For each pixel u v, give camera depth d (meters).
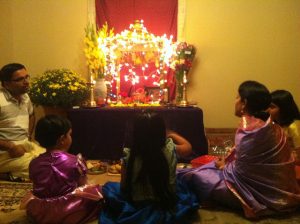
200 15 4.00
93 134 3.47
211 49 4.05
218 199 2.29
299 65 4.05
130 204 2.01
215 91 4.11
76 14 4.06
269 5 3.97
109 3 4.04
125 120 3.44
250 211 2.12
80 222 2.06
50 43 4.11
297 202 2.24
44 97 3.47
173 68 3.87
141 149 1.98
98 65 3.86
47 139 2.19
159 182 1.96
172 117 3.41
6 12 3.98
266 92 2.23
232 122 4.13
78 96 3.59
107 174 3.02
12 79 2.86
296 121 2.62
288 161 2.22
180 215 1.95
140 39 3.88
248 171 2.19
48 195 2.03
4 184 2.79
